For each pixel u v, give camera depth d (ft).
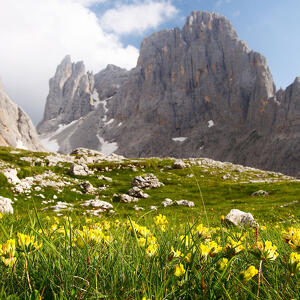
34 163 188.14
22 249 4.33
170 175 204.44
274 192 133.59
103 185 152.25
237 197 135.54
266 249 4.37
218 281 3.86
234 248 4.53
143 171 215.31
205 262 4.54
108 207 84.28
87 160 237.04
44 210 73.20
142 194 129.49
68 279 4.19
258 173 251.80
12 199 84.79
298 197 106.83
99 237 5.29
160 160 279.28
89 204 84.69
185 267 4.58
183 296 4.12
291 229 5.23
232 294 3.89
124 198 116.88
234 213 23.72
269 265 5.04
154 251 4.84
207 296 3.88
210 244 4.83
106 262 5.00
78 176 159.22
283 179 217.36
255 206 92.73
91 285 3.93
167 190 151.64
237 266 5.02
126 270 4.68
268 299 3.78
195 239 5.49
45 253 5.36
